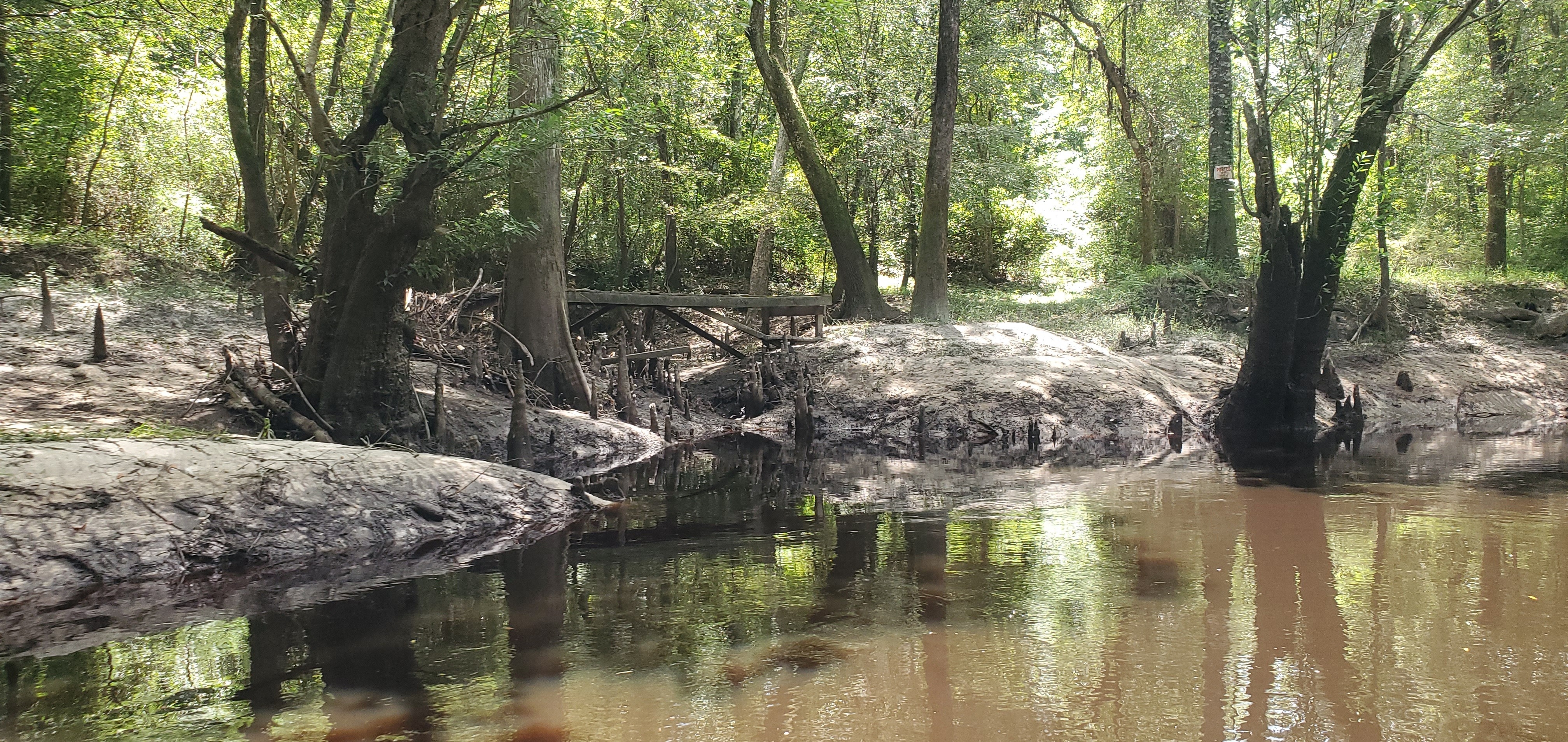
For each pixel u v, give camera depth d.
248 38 13.32
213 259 18.89
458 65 11.55
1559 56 21.03
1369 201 15.36
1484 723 4.15
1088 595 6.23
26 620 5.88
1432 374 19.30
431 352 14.27
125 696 4.64
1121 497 9.90
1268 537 7.79
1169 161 26.33
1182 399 17.05
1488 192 25.39
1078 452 14.23
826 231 22.47
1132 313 22.33
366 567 7.23
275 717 4.38
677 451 14.71
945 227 21.33
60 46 14.84
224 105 19.66
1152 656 5.04
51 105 16.69
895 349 18.70
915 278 21.53
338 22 15.23
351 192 10.51
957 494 10.36
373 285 10.43
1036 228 34.12
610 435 14.20
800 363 18.33
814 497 10.27
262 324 14.70
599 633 5.58
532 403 14.29
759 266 24.31
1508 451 13.33
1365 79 13.78
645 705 4.46
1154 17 26.09
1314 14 13.75
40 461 7.12
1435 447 13.84
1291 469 11.75
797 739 4.05
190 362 12.27
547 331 14.95
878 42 24.42
